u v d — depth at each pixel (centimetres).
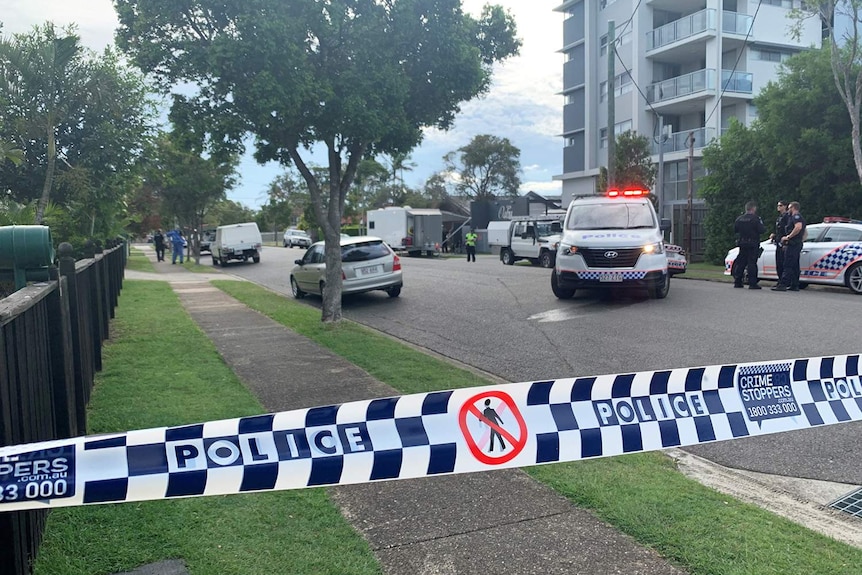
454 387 666
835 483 445
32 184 1447
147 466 261
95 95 1414
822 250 1364
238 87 898
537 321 1098
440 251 4219
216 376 701
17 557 273
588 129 4081
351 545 353
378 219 4044
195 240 3172
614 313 1141
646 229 1318
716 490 429
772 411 386
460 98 1052
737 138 2267
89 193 1512
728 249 2319
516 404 329
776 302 1188
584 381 345
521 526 376
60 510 377
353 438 297
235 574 322
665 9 3650
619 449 345
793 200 2072
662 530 364
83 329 562
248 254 3238
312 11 874
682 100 3378
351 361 795
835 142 1917
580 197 1472
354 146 1048
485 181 5944
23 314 311
